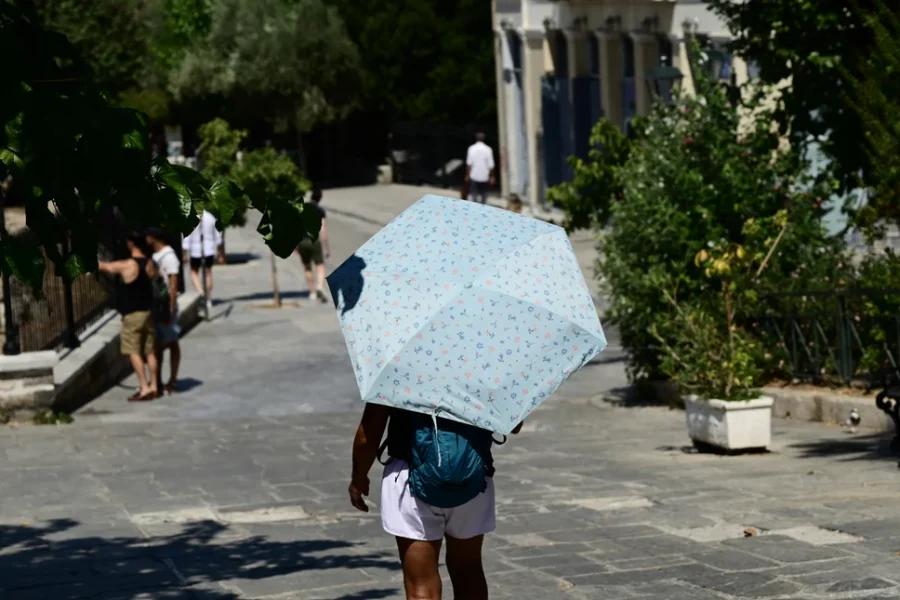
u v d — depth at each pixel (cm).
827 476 1344
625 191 2158
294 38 6569
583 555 1013
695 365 1609
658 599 860
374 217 5662
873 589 838
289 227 700
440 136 6925
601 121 2306
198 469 1589
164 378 2580
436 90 6625
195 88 6556
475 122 6825
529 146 5288
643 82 4156
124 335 2333
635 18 4150
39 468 1639
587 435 1847
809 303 1942
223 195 682
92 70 703
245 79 6556
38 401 2094
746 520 1105
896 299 1758
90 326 2584
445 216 702
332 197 6712
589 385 2438
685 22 3728
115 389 2475
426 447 660
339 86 6775
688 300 2098
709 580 899
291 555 1074
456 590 709
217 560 1060
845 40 1592
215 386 2480
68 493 1439
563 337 658
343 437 1850
